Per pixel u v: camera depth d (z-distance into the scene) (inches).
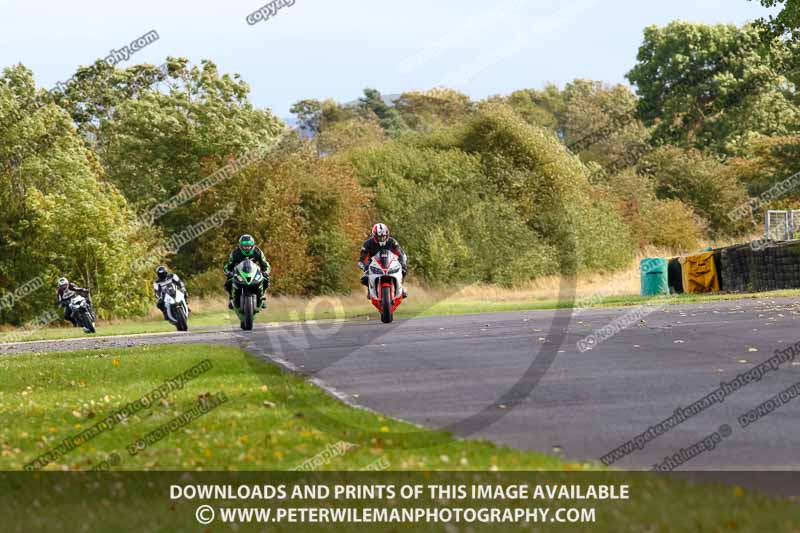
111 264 6127.0
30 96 7032.5
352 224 7500.0
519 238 7406.5
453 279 7116.1
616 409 1545.3
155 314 6269.7
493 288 6801.2
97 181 7175.2
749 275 4874.5
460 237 7317.9
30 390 2118.6
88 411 1776.6
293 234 7121.1
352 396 1769.2
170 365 2363.4
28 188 6505.9
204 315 5511.8
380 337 2950.3
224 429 1505.9
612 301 4498.0
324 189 7426.2
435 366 2166.6
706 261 5088.6
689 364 2052.2
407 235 7504.9
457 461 1209.4
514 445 1290.6
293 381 1974.7
